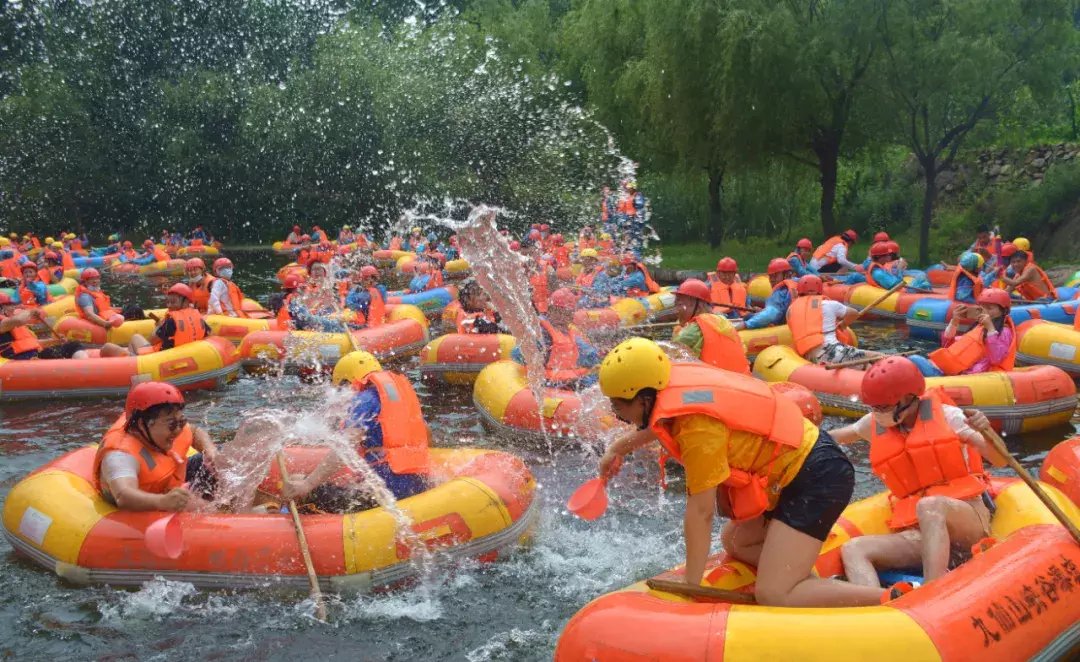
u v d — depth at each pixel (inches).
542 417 299.0
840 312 359.6
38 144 1333.7
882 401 174.1
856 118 789.2
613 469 157.1
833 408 322.3
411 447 215.2
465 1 1507.1
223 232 1434.5
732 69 732.0
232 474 221.8
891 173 1022.4
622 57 915.4
